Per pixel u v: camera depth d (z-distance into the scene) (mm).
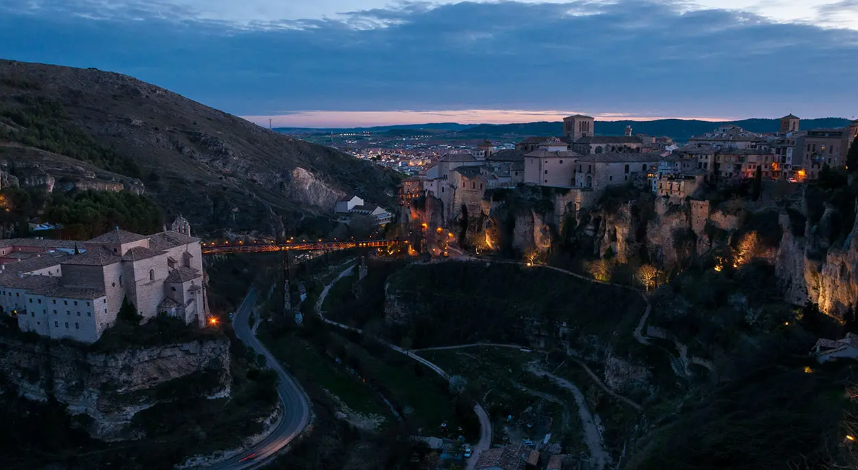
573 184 199250
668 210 159750
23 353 117562
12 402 115438
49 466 104625
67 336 116250
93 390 112812
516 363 154500
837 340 100312
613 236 171250
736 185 160250
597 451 112625
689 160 175750
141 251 126000
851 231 109250
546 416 128875
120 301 121188
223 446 113625
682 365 124062
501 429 126312
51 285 118625
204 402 122500
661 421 103375
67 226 158000
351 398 143000
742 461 79062
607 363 137875
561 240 184875
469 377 150250
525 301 174750
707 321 127375
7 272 122625
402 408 137625
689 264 151125
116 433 112375
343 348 164750
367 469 113250
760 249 134375
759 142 187000
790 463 74750
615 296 158375
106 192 186625
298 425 125250
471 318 177500
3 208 160000
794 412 85250
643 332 140375
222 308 189875
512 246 199250
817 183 129875
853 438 70688
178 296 131250
